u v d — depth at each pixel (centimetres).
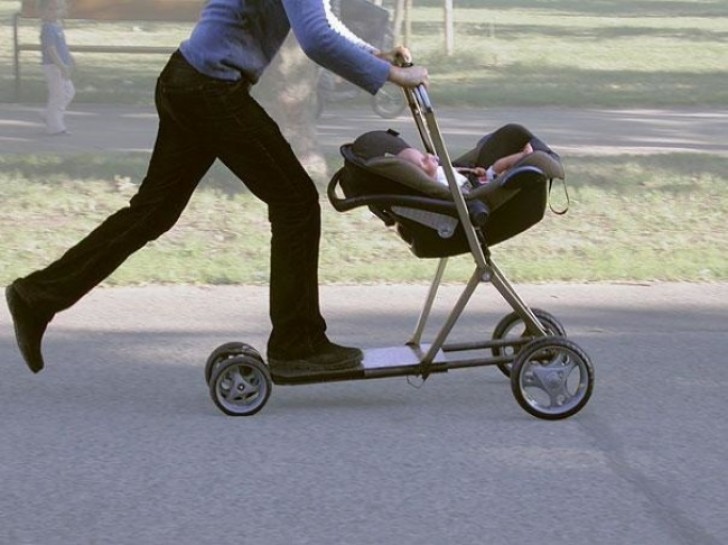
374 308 970
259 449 674
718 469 654
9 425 710
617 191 1391
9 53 3005
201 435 695
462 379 808
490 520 584
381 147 715
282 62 1434
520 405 725
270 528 573
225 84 686
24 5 2231
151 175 715
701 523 586
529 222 721
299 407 748
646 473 646
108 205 1294
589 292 1034
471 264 1099
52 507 595
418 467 650
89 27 3547
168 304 978
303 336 728
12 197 1305
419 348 765
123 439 688
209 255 1121
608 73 2772
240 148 696
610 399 767
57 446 677
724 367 839
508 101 2267
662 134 1920
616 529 577
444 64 2867
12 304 724
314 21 671
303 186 712
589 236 1219
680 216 1302
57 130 1833
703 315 970
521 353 720
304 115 1448
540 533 571
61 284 723
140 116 2053
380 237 1192
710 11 4797
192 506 597
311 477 634
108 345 872
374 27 2220
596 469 651
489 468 649
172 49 2206
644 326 937
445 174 700
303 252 718
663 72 2812
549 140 1831
